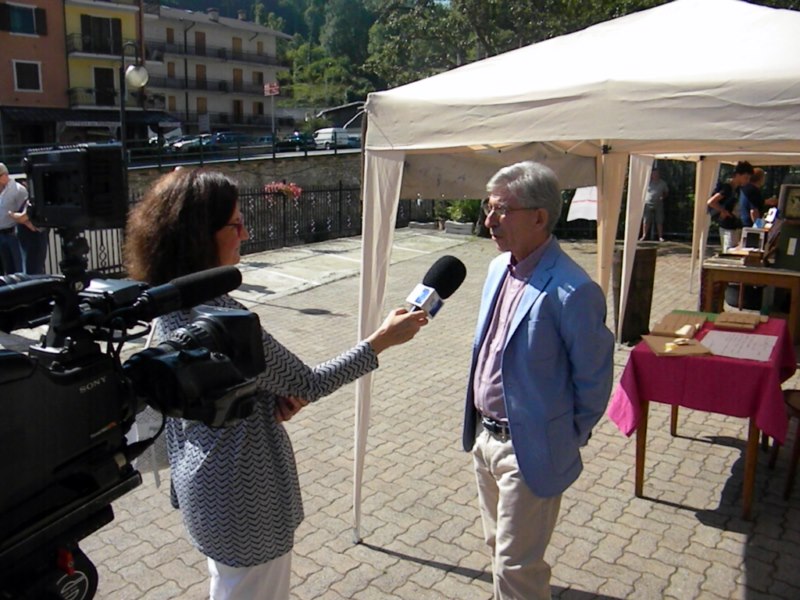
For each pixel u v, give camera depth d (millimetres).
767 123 2541
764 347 3645
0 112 34938
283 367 1713
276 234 14836
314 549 3338
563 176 5664
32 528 1160
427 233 16828
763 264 6816
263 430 1786
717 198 9648
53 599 1266
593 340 2246
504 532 2400
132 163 22797
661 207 15703
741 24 3211
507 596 2410
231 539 1744
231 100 57250
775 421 3361
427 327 8039
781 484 4020
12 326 1407
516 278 2459
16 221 7414
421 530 3518
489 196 2475
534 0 22578
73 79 37531
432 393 5719
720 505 3770
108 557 3281
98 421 1258
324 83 83062
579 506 3770
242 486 1731
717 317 4270
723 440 4676
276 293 9805
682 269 12406
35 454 1147
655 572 3160
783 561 3240
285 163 23766
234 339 1449
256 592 1806
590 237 16859
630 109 2770
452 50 28047
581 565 3215
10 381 1094
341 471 4211
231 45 56719
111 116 38719
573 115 2873
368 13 81500
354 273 11336
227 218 1737
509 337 2346
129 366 1373
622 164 5688
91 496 1274
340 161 25172
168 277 1714
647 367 3652
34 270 7496
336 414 5188
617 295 7383
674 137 2701
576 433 2367
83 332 1242
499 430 2467
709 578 3113
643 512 3701
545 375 2312
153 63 46625
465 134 3096
